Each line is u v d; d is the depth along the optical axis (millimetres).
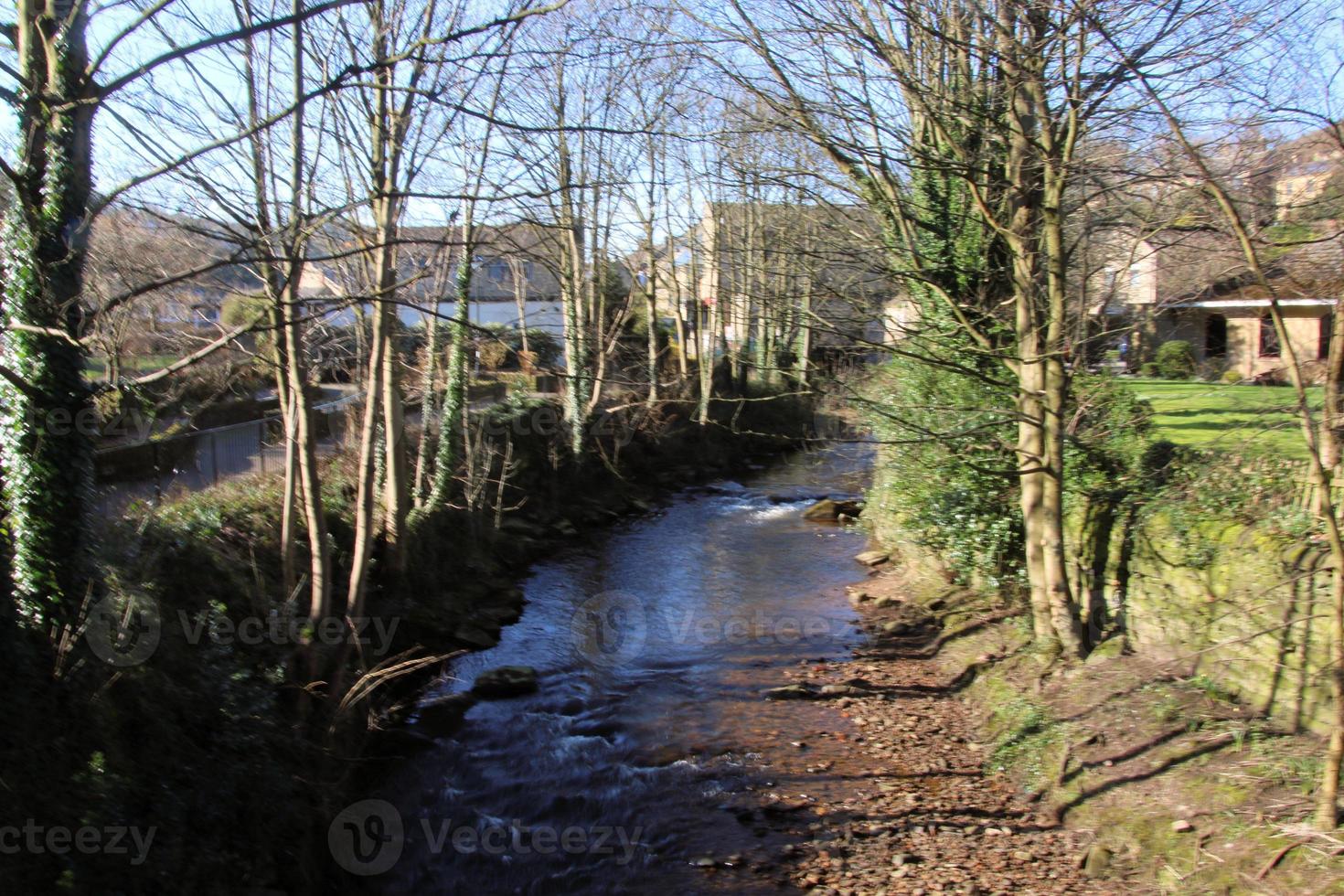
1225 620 9359
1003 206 11508
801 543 22141
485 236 14023
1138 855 7898
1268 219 8859
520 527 21781
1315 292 8367
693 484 31281
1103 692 10195
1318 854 6766
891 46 10961
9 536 7426
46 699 7109
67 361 7316
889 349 10508
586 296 27688
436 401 20250
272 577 11883
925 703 12078
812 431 36969
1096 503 12047
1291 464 9453
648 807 9828
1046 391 10750
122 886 6484
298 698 9992
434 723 12023
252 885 7602
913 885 8062
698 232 30625
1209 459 10727
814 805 9695
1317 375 9016
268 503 13320
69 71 6766
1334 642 6871
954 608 14680
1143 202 12352
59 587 7496
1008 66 9930
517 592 17969
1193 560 9906
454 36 5371
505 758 11039
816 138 10734
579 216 23344
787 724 11711
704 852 8922
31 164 6809
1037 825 8891
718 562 20500
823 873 8422
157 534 10344
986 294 13211
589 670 13969
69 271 7191
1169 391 19156
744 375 37688
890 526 19125
